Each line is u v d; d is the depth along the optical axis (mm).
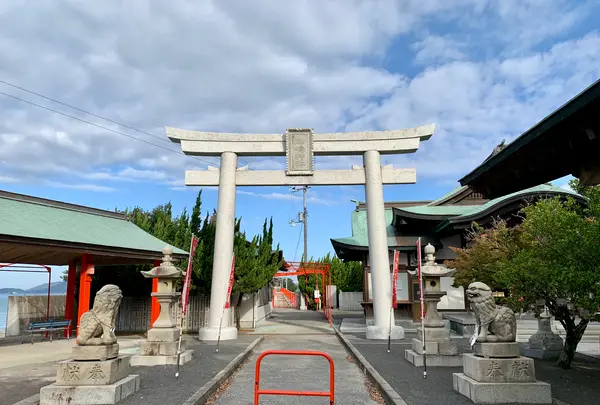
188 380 9727
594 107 5148
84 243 15125
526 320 19234
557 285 9273
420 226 26984
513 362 7949
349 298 43906
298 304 53969
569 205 9867
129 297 22469
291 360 13422
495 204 22094
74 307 21219
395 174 19906
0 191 16031
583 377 9922
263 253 25031
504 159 6797
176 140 20062
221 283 18734
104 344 8172
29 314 21453
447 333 12078
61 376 7887
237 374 11188
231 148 20078
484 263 14969
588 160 6250
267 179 20047
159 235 22047
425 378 9945
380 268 18750
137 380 8836
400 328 18016
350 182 19984
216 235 19344
